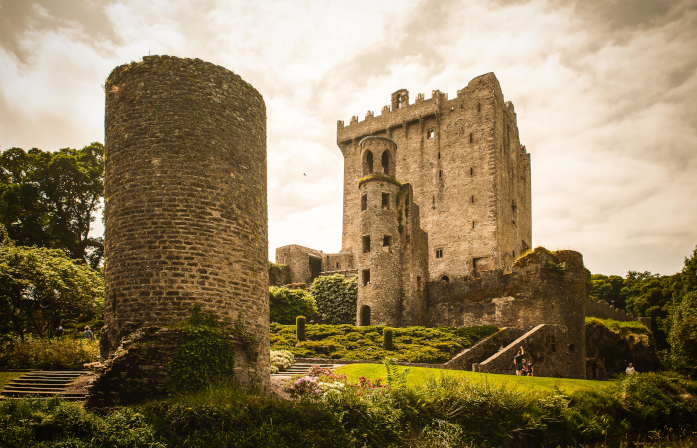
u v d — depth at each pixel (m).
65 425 13.68
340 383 21.36
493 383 23.67
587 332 45.66
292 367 30.84
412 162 73.75
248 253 20.05
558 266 41.53
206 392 16.64
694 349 40.25
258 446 15.47
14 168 50.75
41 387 19.80
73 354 24.27
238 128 20.64
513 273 43.56
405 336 39.72
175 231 18.50
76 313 41.97
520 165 79.00
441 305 47.91
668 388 26.42
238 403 16.11
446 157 71.31
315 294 56.09
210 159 19.52
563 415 22.08
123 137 19.48
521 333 39.50
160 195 18.75
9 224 46.62
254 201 20.84
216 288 18.66
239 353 18.78
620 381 27.08
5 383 20.08
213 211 19.20
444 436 18.81
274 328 42.09
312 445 16.25
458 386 21.81
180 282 18.14
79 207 50.78
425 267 51.03
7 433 12.72
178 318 17.88
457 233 67.94
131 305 18.09
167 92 19.58
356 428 17.84
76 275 34.47
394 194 50.69
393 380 22.03
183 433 15.04
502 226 67.69
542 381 27.50
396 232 49.72
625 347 47.06
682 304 47.09
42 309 34.81
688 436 24.09
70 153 52.91
